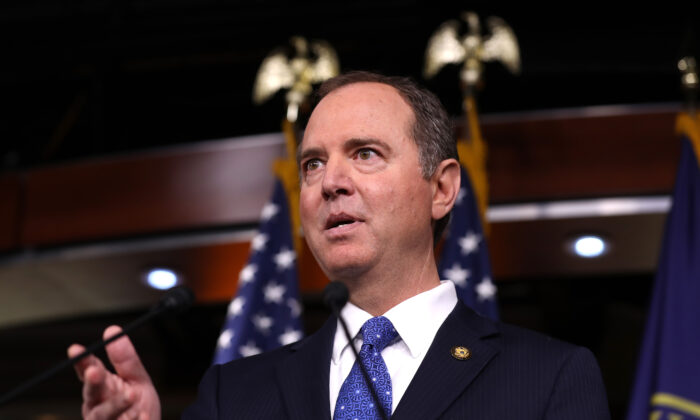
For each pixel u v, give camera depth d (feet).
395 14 25.12
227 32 26.16
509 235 18.26
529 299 27.53
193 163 18.75
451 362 5.09
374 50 25.25
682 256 12.33
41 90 27.48
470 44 15.33
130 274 20.34
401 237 5.43
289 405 5.14
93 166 19.52
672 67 22.08
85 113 27.40
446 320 5.41
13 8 27.02
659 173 17.02
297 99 15.07
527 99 25.32
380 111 5.62
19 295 22.07
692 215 12.68
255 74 26.91
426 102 5.90
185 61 26.86
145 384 4.79
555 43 22.52
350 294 5.57
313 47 16.12
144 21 26.55
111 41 26.40
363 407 4.96
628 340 26.48
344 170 5.47
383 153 5.51
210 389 5.61
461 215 13.43
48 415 30.22
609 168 17.15
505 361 5.14
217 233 18.78
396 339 5.31
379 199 5.40
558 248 18.62
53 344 29.35
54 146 27.48
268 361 5.78
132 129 26.99
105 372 4.50
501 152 17.31
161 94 27.32
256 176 18.34
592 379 5.08
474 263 13.14
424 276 5.62
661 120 17.15
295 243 14.10
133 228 18.94
